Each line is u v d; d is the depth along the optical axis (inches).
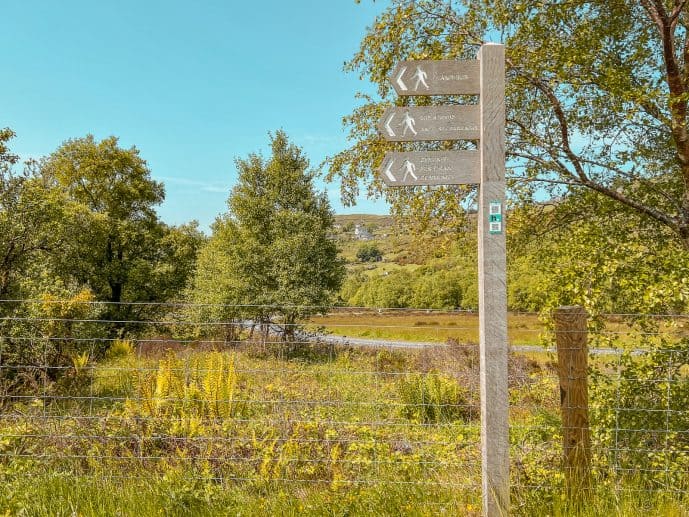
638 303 179.2
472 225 286.7
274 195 793.6
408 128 128.3
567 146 261.7
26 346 298.7
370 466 169.6
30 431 173.3
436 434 238.8
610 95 232.5
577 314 144.2
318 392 264.8
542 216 284.4
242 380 284.7
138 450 165.6
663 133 255.3
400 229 313.0
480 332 129.9
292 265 760.3
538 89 261.4
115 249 1095.6
